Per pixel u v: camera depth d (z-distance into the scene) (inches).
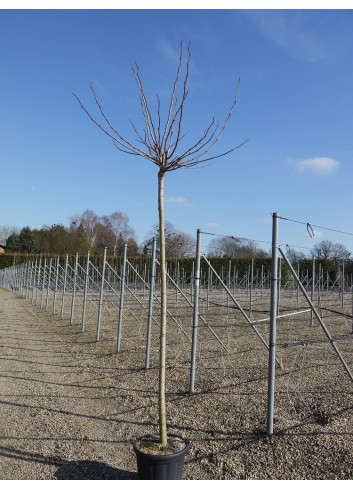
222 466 147.3
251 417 182.7
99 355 330.6
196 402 208.2
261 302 674.8
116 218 2182.6
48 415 200.7
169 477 127.6
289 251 267.4
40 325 512.4
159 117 138.9
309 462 143.6
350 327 416.5
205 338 374.3
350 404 187.5
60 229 1918.1
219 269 1146.0
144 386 241.3
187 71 136.4
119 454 159.0
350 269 690.2
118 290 1008.2
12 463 151.2
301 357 287.4
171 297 774.5
